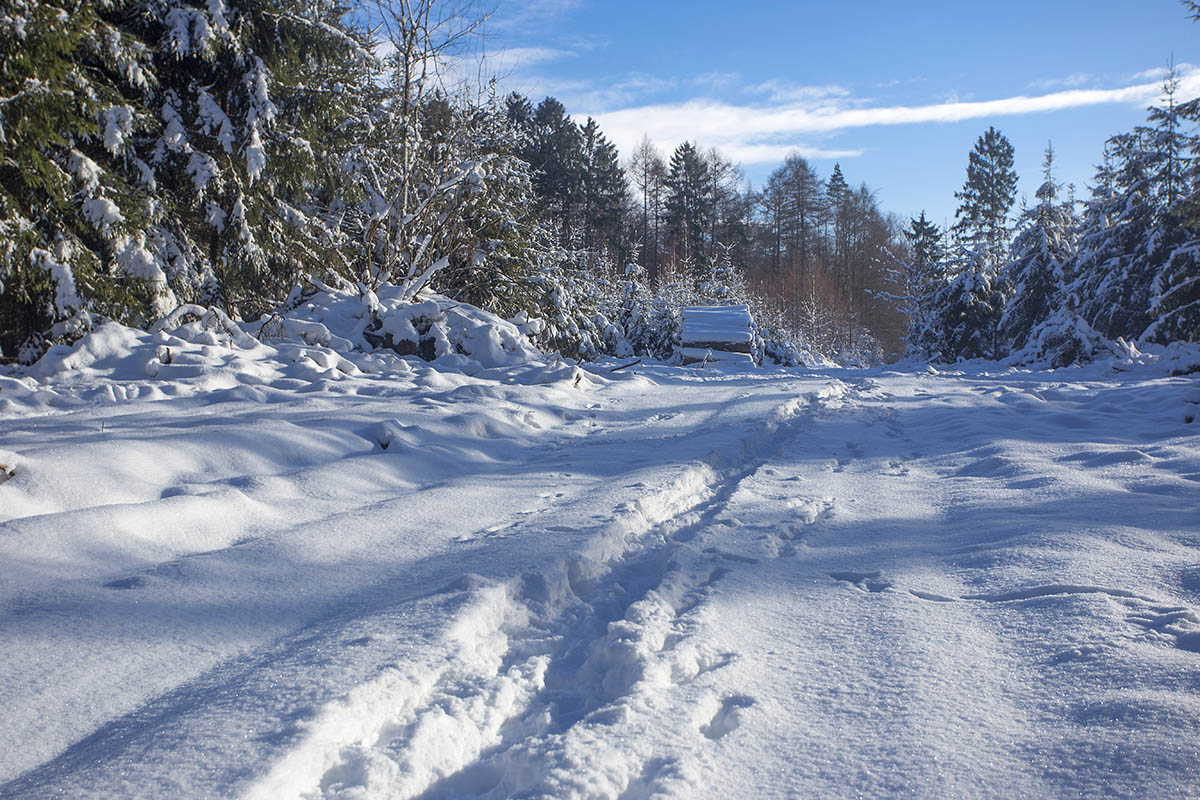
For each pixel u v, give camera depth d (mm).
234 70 14109
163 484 4785
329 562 3617
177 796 1728
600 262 38594
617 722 2199
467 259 17812
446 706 2283
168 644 2676
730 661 2617
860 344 57906
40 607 2881
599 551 3744
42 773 1896
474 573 3268
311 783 1882
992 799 1812
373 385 9555
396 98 16297
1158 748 1914
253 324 12516
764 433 7602
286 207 15461
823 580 3480
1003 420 8219
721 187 64125
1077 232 31969
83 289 11008
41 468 4363
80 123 10656
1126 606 2898
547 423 8078
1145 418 8227
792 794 1882
